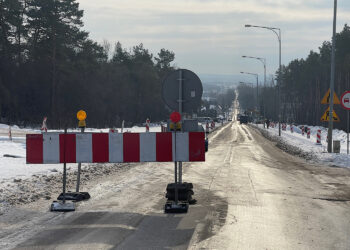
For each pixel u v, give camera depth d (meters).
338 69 182.88
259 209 20.91
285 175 33.38
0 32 125.38
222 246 15.02
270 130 139.00
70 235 16.23
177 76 22.64
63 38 128.00
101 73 167.38
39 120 130.25
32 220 18.45
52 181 28.30
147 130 78.88
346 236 16.50
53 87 129.25
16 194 23.45
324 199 23.80
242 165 39.47
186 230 17.08
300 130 146.50
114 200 22.80
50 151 21.80
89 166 37.50
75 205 21.52
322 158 47.12
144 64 199.12
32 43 129.62
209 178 31.20
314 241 15.80
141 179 30.48
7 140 60.25
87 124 146.50
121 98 176.12
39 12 124.81
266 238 16.08
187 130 22.72
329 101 53.88
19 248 14.63
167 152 21.67
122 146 21.78
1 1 122.94
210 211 20.38
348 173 35.53
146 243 15.31
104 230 16.95
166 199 23.22
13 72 130.00
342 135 104.06
